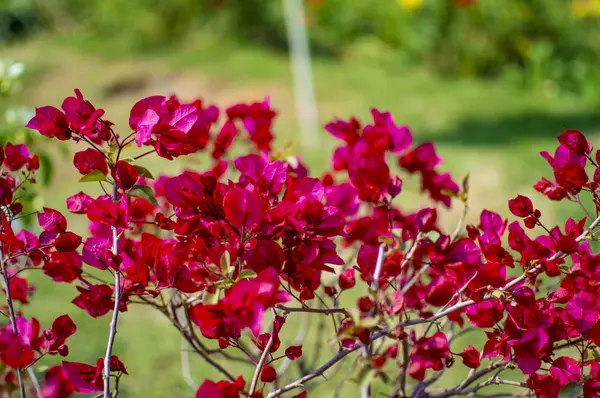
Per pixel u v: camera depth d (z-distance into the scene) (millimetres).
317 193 1313
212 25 9648
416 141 6395
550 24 8930
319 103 7426
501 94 8141
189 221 1256
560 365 1280
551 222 4449
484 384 1386
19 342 1166
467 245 1389
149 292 1306
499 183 5172
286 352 1296
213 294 1112
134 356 3199
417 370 1216
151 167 4840
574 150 1363
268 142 1845
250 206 1179
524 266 1309
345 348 1364
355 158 1521
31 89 7789
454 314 1448
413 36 9312
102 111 1267
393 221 1559
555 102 7992
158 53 8875
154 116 1232
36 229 3000
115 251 1275
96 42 9125
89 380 1242
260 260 1188
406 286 1525
